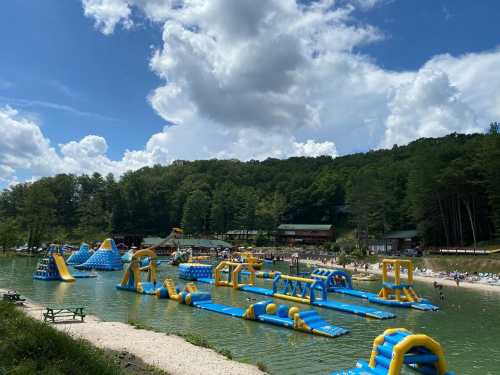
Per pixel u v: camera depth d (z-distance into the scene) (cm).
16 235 9762
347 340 2430
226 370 1753
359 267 8069
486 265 6247
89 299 3806
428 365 1689
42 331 1407
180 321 2906
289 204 16050
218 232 14700
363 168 15400
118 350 1936
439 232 9406
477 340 2534
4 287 4416
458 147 9419
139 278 4412
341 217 15562
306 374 1827
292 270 7275
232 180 19012
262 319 2867
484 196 8594
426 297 4328
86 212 14100
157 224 14850
